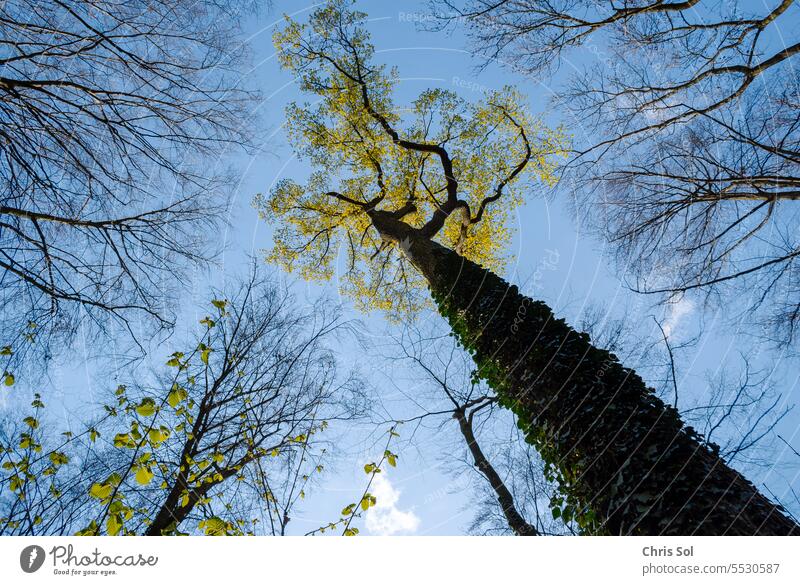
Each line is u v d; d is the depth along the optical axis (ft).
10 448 12.45
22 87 15.62
